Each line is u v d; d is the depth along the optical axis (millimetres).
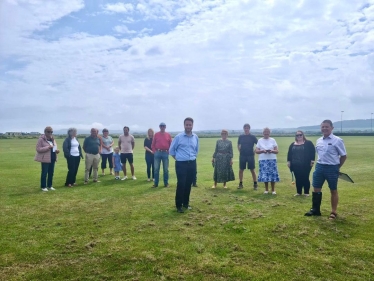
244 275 4051
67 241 5219
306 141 9234
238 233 5629
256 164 18781
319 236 5461
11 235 5531
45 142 10031
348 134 92438
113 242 5156
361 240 5281
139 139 64500
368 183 11234
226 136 10516
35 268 4230
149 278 3967
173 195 9203
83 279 3947
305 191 9211
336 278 3992
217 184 11516
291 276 4039
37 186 10852
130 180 12438
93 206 7801
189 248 4898
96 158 11781
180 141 7281
